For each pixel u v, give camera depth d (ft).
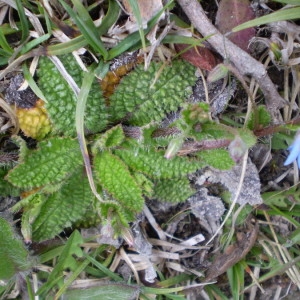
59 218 0.50
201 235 0.56
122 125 0.52
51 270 0.53
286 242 0.57
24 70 0.47
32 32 0.48
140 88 0.50
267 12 0.52
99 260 0.55
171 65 0.50
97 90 0.49
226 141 0.48
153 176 0.51
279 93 0.55
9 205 0.51
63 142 0.49
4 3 0.49
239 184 0.51
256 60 0.51
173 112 0.52
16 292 0.53
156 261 0.56
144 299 0.54
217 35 0.50
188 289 0.57
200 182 0.54
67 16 0.49
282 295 0.61
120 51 0.48
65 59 0.48
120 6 0.48
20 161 0.48
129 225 0.51
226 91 0.52
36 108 0.48
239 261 0.58
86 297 0.53
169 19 0.49
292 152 0.43
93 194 0.51
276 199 0.57
